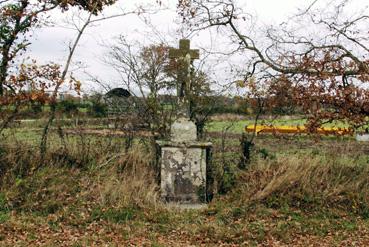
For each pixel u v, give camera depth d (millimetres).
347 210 11586
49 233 9289
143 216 10602
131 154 12922
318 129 13773
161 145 11938
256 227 10062
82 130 13820
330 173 12617
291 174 12164
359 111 12039
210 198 12227
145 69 14805
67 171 12273
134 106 13906
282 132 17719
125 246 8609
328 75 11961
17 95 11711
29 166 12219
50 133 13930
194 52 12414
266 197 11750
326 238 9609
